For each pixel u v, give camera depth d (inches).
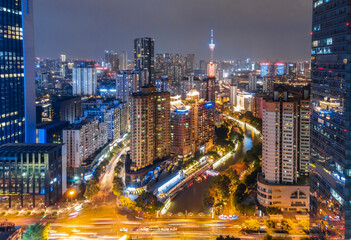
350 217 7726.4
